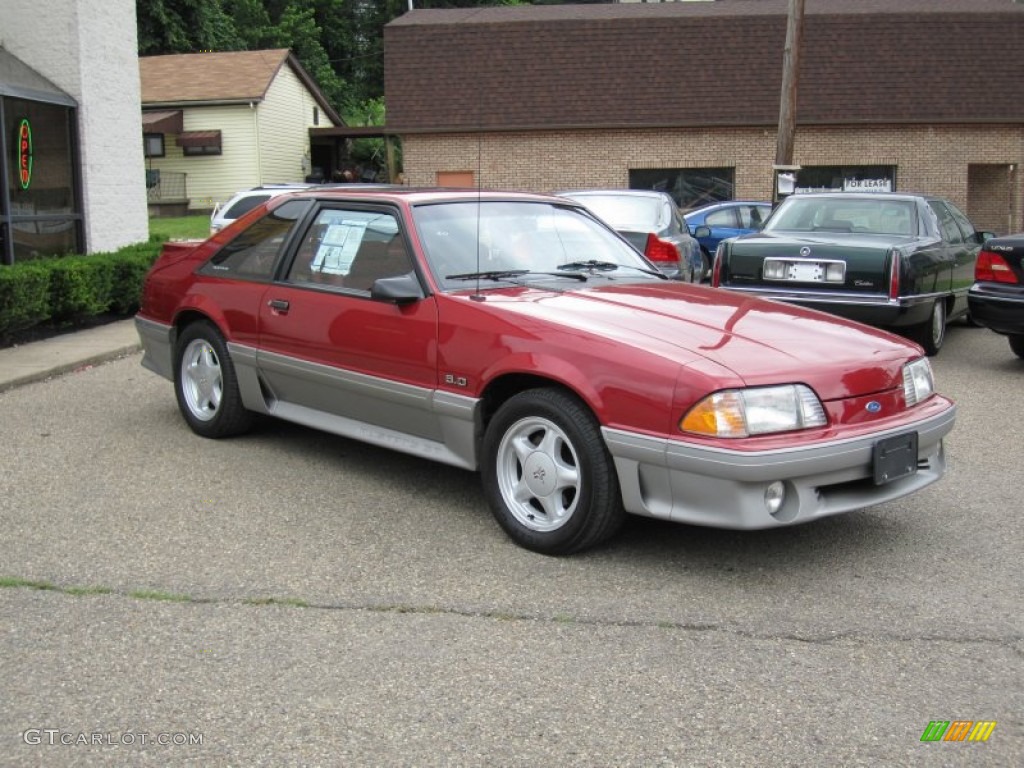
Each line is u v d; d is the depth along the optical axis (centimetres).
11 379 834
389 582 437
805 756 309
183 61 3544
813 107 2527
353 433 567
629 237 1112
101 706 336
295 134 3716
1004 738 320
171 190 3397
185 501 542
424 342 511
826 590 433
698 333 461
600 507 448
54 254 1310
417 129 2617
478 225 564
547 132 2609
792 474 416
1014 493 571
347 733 320
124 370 927
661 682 353
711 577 446
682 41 2583
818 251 917
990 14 2556
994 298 891
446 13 2797
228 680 353
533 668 362
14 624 394
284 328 591
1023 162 2539
